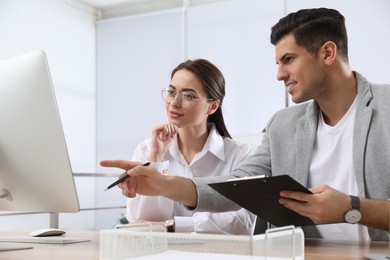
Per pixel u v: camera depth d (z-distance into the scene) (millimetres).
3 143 1130
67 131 5062
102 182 5270
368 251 968
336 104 1449
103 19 5488
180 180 1211
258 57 4719
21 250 1064
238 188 961
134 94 5316
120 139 5359
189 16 5062
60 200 1088
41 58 1033
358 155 1363
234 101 4816
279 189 926
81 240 1236
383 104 1372
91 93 5410
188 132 1790
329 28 1361
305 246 1070
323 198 945
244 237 639
